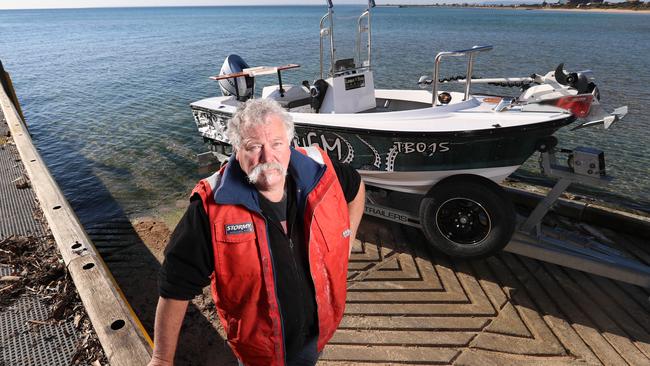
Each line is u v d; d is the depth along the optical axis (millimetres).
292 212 1394
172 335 1293
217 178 1293
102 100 12141
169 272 1231
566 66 15484
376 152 3746
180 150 7480
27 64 21062
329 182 1439
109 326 1905
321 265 1418
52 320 2248
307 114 4125
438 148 3420
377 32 34250
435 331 2766
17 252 2936
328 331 1543
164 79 15484
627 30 37344
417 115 3689
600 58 17922
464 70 14594
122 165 6848
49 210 3107
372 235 3996
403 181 3840
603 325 2760
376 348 2637
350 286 3254
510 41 26047
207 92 12969
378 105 5500
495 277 3299
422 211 3500
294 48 24031
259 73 4945
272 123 1278
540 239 3287
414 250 3719
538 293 3088
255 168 1250
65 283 2537
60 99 12477
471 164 3447
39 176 3848
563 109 3217
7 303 2395
